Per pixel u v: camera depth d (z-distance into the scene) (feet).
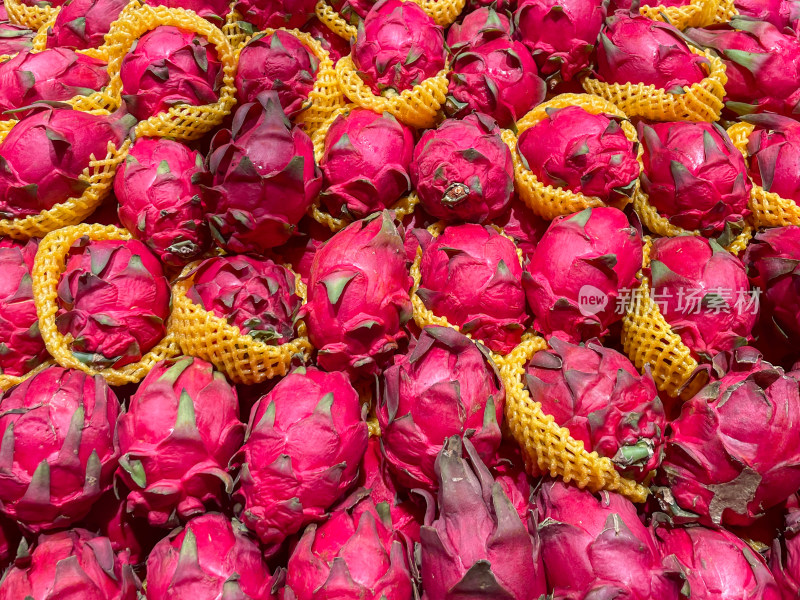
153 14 2.34
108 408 2.06
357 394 2.10
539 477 2.16
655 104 2.42
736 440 2.01
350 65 2.44
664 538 2.08
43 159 2.21
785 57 2.50
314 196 2.28
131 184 2.23
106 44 2.44
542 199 2.35
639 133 2.42
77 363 2.11
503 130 2.46
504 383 2.16
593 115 2.31
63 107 2.35
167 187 2.21
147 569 1.99
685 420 2.09
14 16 2.86
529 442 2.08
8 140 2.24
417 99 2.36
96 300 2.12
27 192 2.21
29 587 1.91
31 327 2.19
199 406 2.02
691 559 2.02
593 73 2.55
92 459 1.99
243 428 2.08
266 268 2.21
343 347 2.09
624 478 2.02
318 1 2.52
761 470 2.00
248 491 1.97
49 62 2.45
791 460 1.99
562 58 2.47
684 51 2.42
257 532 1.97
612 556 1.92
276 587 1.99
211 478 1.99
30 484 1.93
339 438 1.99
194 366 2.10
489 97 2.39
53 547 1.98
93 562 1.96
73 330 2.13
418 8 2.43
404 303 2.14
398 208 2.39
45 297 2.17
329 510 2.02
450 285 2.22
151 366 2.18
